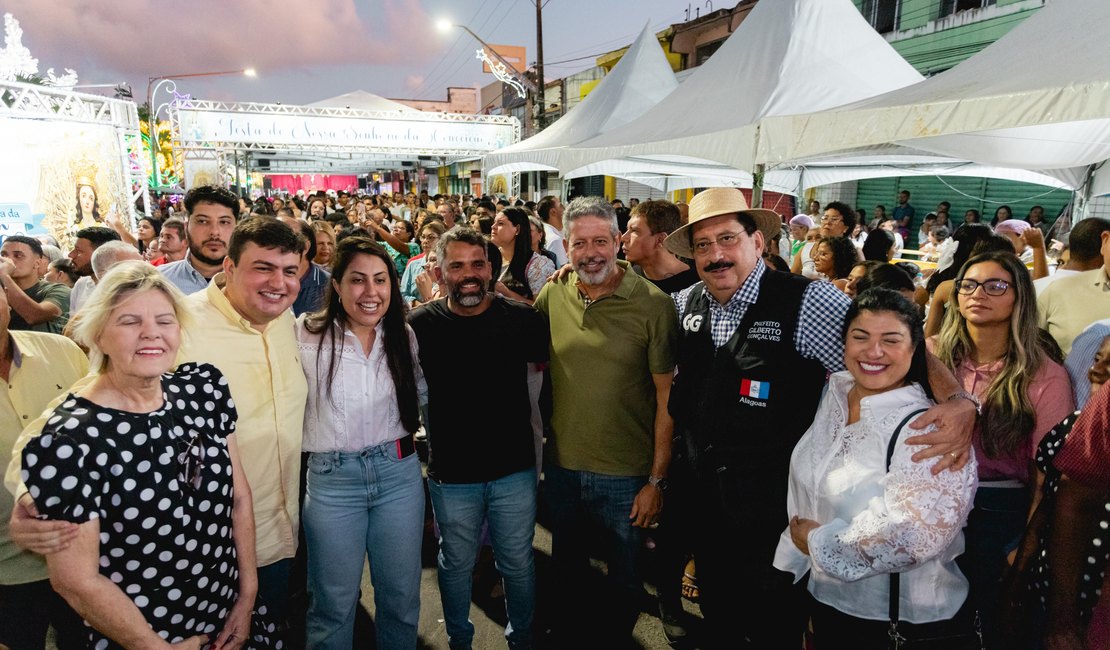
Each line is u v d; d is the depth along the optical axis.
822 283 2.08
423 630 2.91
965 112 3.16
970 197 11.50
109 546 1.53
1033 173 6.83
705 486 2.20
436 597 3.16
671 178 11.78
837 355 2.00
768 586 2.13
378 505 2.25
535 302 2.70
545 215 6.98
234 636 1.83
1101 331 2.10
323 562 2.20
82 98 8.41
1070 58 3.09
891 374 1.64
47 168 7.93
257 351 2.10
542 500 4.23
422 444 4.49
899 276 2.83
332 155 18.59
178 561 1.64
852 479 1.64
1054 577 1.51
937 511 1.49
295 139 14.80
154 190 21.36
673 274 3.45
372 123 15.38
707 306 2.33
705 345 2.28
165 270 3.17
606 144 6.56
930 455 1.52
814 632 1.86
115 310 1.51
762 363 2.07
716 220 2.11
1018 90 2.96
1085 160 5.24
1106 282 2.77
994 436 1.98
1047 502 1.61
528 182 23.81
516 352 2.42
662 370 2.42
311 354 2.20
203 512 1.71
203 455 1.73
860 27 5.87
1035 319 1.99
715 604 2.31
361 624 2.97
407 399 2.26
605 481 2.51
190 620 1.70
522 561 2.51
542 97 18.23
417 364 2.37
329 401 2.18
